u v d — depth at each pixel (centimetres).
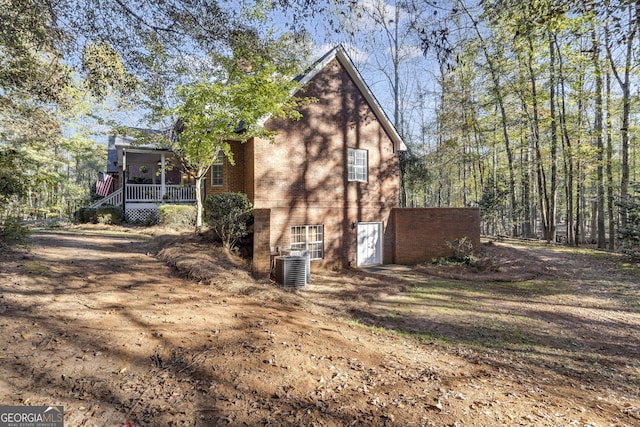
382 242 1570
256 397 365
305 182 1340
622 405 475
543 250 1722
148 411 323
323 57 1373
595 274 1255
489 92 2184
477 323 802
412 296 1006
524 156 2827
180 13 620
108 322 496
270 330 554
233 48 721
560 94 2053
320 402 372
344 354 514
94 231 1485
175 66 776
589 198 2697
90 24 620
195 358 427
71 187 2144
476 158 2581
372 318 802
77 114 2075
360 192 1504
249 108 1086
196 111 1098
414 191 2667
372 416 357
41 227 1579
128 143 1798
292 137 1311
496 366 584
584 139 2034
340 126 1445
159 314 555
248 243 1242
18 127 1252
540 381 538
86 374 368
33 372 356
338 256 1433
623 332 765
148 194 1920
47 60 840
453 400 414
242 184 1383
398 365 512
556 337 739
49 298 545
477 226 1570
